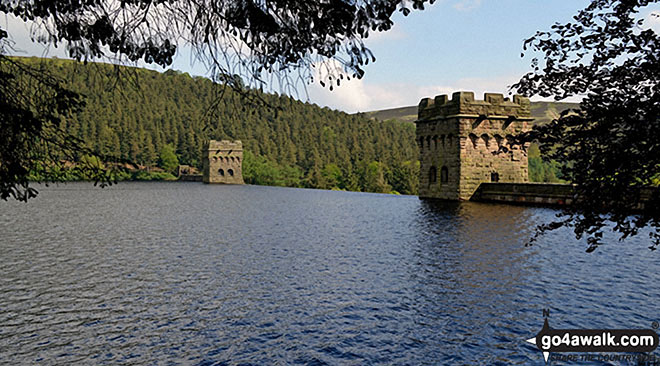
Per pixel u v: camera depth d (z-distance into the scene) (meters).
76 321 15.86
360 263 24.73
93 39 6.48
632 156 5.88
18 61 6.31
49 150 6.50
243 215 55.69
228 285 20.41
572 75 6.91
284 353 13.16
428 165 65.12
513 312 16.14
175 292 19.36
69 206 69.69
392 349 13.33
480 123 58.06
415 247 29.09
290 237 35.56
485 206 52.44
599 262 23.72
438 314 16.09
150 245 31.70
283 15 6.30
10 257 27.16
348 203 77.62
